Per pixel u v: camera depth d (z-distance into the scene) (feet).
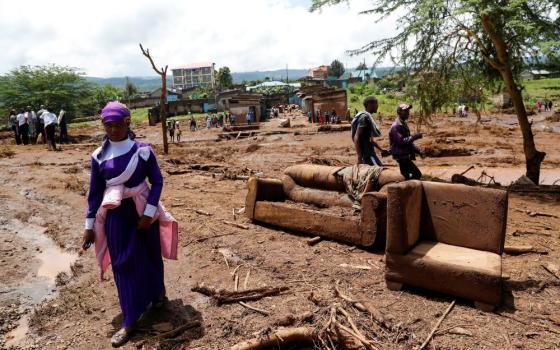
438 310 12.09
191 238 19.24
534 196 27.91
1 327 13.07
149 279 12.06
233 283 14.67
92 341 11.77
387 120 123.95
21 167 43.68
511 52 32.04
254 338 11.12
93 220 11.73
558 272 14.20
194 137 99.96
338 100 134.92
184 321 12.40
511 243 17.22
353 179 18.85
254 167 45.19
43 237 21.79
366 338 10.87
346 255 16.49
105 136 11.71
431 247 13.83
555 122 109.09
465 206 13.80
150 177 11.88
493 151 59.88
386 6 29.99
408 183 13.61
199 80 469.16
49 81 106.63
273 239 18.66
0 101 107.24
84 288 15.10
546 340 10.57
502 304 12.36
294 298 13.21
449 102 36.58
